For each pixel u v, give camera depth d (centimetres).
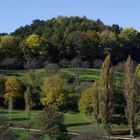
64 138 11281
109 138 11988
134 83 14175
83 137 9081
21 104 17075
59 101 16350
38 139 10606
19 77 19950
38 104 16825
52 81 16825
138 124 13888
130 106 13812
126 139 13138
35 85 17662
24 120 14175
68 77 19250
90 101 15275
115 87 15438
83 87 17525
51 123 11144
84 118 15288
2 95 17188
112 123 14125
